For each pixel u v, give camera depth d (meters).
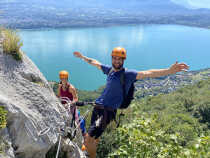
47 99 3.66
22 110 2.76
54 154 3.42
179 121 36.91
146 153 3.61
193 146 3.23
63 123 3.77
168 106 56.28
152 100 61.50
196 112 48.06
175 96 67.75
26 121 2.73
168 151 3.45
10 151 2.33
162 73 2.71
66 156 3.68
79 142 4.55
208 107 47.53
